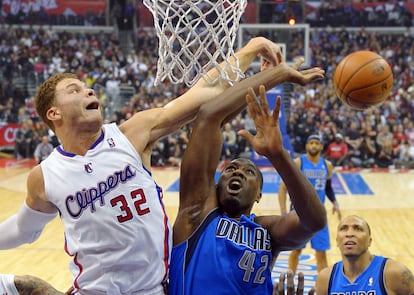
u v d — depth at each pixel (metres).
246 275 2.40
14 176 13.66
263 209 9.91
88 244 2.28
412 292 3.39
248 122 14.72
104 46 20.84
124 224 2.25
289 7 13.82
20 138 15.88
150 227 2.29
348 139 15.03
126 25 21.62
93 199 2.26
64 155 2.32
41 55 20.12
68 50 20.50
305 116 15.25
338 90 2.77
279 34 13.22
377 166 14.90
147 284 2.31
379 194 11.70
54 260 7.03
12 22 22.11
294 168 2.30
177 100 2.55
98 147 2.31
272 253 2.54
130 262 2.27
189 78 2.67
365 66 2.67
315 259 7.11
